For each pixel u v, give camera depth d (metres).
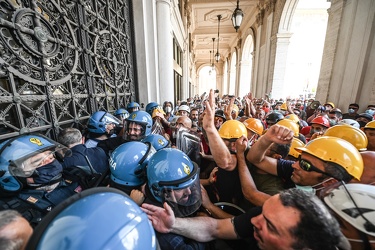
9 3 1.29
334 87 4.26
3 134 1.31
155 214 0.77
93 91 2.35
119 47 3.06
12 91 1.35
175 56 6.93
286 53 7.31
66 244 0.35
